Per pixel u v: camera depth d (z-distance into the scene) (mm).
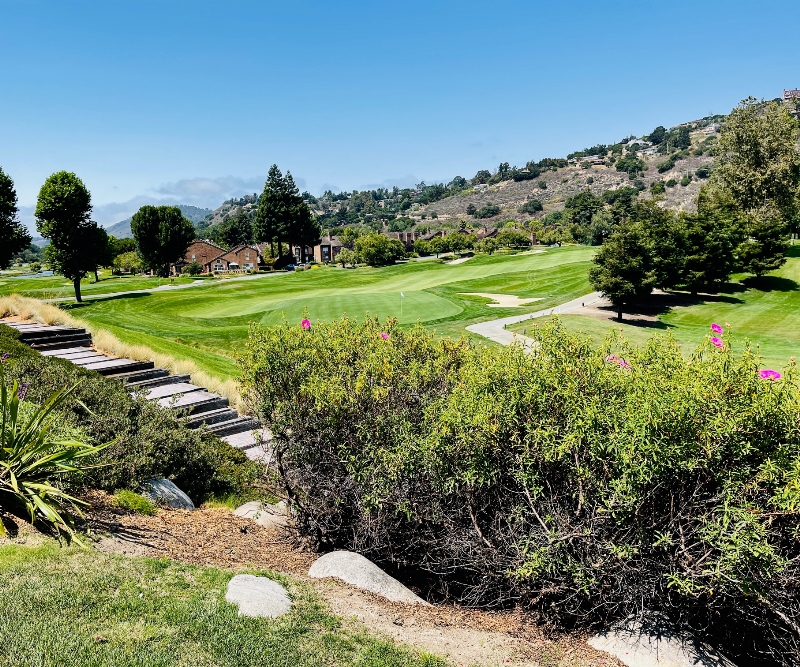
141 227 83500
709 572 3703
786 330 31344
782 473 3791
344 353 6438
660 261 39156
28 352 10633
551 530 4281
